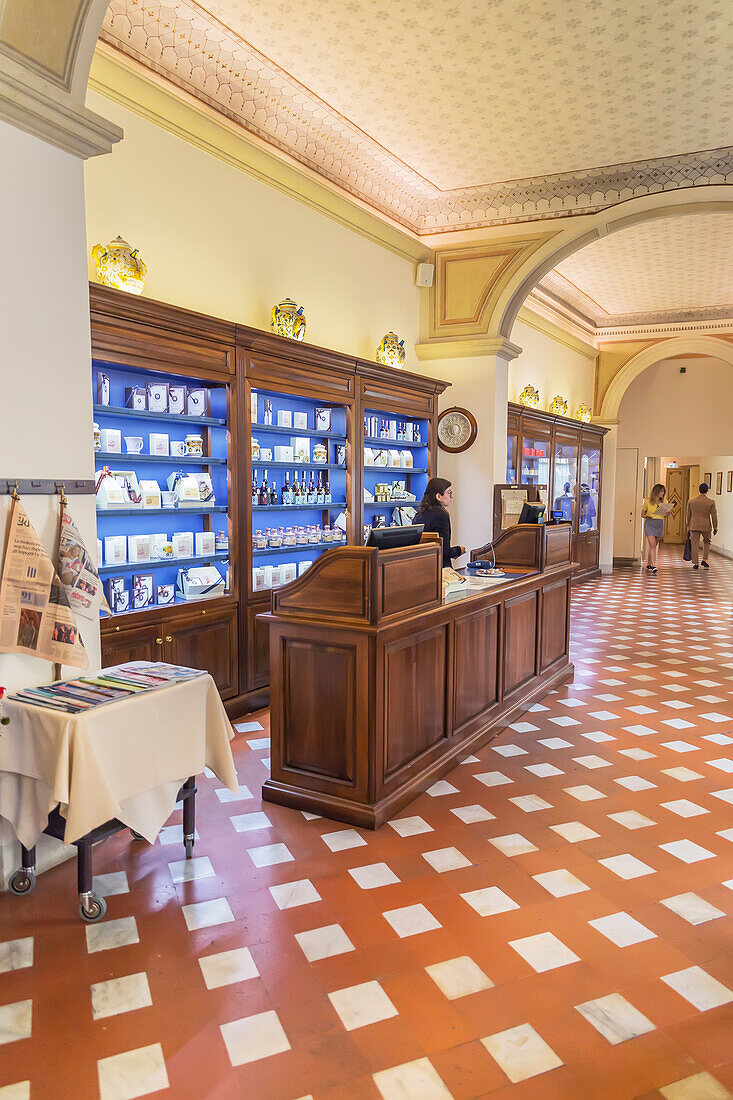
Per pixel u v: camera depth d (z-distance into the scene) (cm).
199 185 472
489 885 288
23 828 271
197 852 313
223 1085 189
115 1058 198
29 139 281
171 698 287
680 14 417
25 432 286
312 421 593
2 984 227
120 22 398
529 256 700
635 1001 223
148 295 439
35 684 296
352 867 301
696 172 618
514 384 998
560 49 454
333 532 593
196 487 459
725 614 907
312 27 429
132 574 433
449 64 470
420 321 763
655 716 507
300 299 577
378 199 668
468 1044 204
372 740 334
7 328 277
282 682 358
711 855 314
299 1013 216
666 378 1398
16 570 282
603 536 1359
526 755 432
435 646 390
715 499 1861
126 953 244
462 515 756
